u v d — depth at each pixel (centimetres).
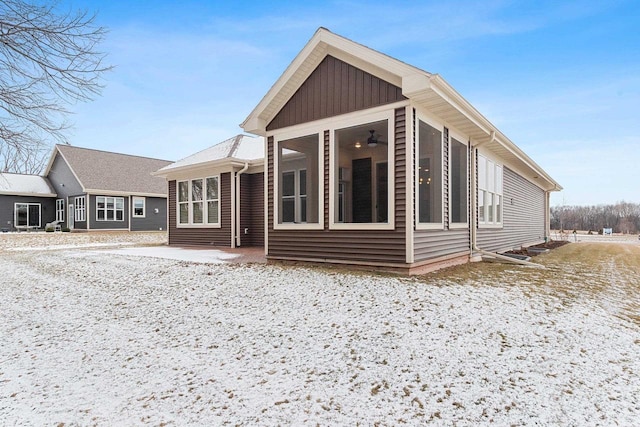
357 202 884
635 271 711
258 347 332
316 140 770
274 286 536
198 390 257
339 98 670
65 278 674
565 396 235
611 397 234
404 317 388
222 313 432
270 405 234
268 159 783
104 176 2092
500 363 284
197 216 1266
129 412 230
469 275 616
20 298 540
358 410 226
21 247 1295
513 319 379
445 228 707
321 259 688
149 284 588
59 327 406
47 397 252
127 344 350
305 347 327
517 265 759
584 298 469
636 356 295
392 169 601
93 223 1969
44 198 2205
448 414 219
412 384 257
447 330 352
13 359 320
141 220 2173
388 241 605
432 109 637
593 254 1086
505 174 1126
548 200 1827
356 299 456
